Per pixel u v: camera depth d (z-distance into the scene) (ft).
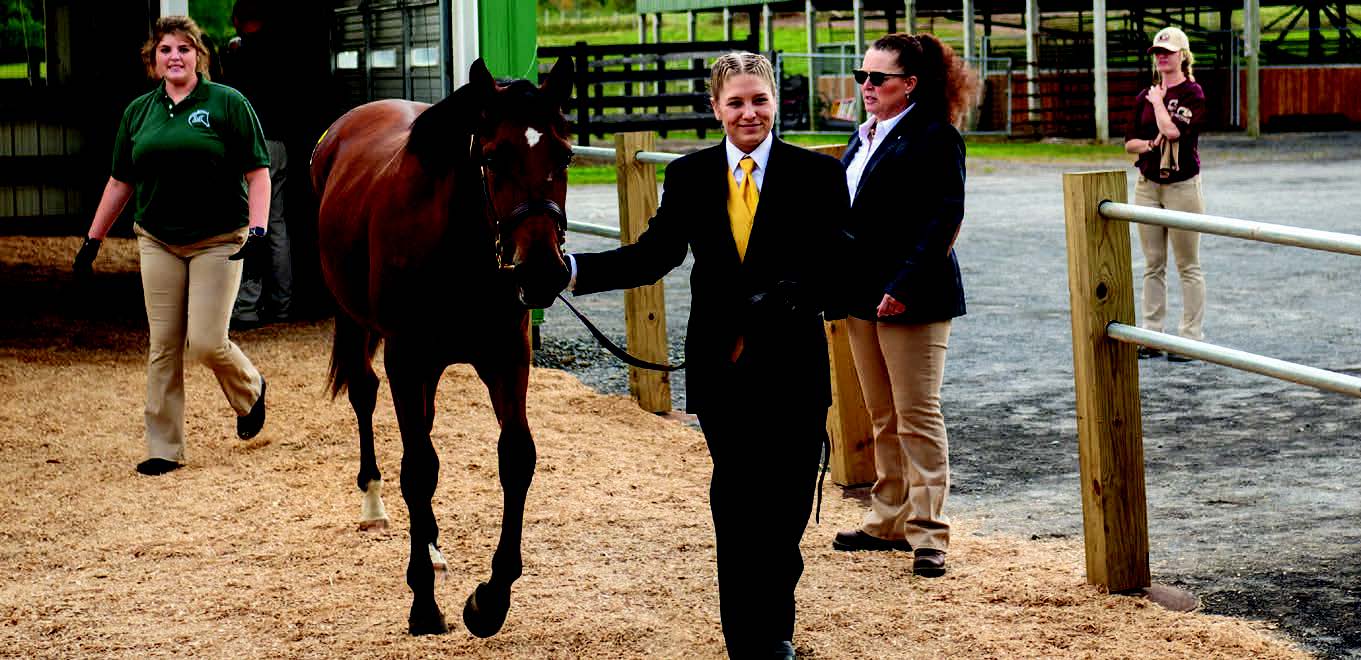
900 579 14.60
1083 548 15.58
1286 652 12.16
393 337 13.78
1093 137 93.09
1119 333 13.46
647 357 22.80
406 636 13.24
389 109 18.03
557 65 11.96
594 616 13.64
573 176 66.95
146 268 19.19
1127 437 13.78
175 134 18.57
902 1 104.17
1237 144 82.74
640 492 18.08
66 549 16.05
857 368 15.40
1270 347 26.61
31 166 39.93
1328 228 43.32
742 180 11.94
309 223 31.09
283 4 29.94
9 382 24.36
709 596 14.21
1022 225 47.44
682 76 73.72
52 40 39.34
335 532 16.58
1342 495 17.26
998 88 96.32
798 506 12.18
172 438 19.48
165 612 13.92
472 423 21.70
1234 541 15.57
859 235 14.61
